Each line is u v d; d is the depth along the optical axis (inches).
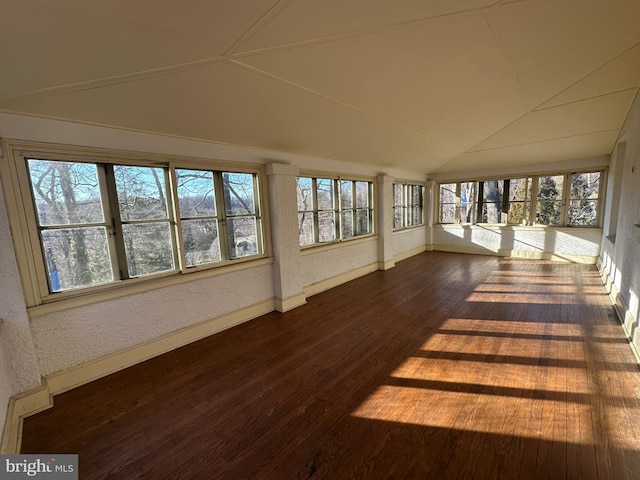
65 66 61.0
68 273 82.4
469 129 151.6
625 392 73.0
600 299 139.6
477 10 64.0
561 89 109.8
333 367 90.0
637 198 99.9
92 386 83.4
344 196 181.9
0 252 68.7
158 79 72.6
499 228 248.4
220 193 117.1
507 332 108.5
